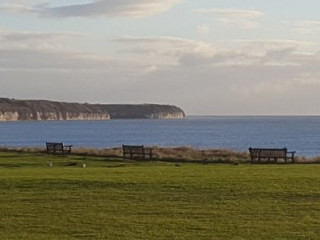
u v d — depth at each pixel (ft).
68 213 60.39
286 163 119.34
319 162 121.60
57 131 590.14
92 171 94.68
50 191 72.95
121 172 91.86
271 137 428.56
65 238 50.65
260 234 51.26
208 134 496.64
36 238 50.70
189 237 50.55
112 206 63.62
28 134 517.96
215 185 74.54
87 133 536.42
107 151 156.97
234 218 57.41
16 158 139.54
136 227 54.24
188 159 132.67
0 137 460.55
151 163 124.88
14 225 55.42
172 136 461.37
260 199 66.33
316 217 57.57
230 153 146.61
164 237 50.62
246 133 516.73
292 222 55.52
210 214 59.26
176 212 60.34
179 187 73.82
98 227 54.39
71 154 152.15
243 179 79.61
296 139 392.68
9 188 75.31
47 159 136.15
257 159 125.59
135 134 507.30
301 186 73.26
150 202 65.51
